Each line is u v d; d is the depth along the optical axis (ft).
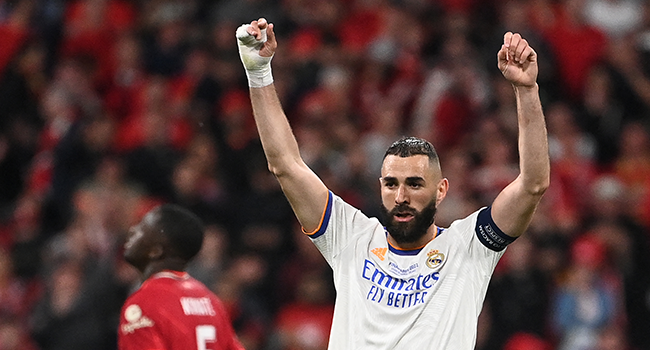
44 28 192.95
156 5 197.16
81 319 134.72
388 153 65.00
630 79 180.04
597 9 192.75
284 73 176.96
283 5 189.57
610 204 152.56
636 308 143.13
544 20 185.16
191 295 73.05
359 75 175.94
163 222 74.28
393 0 188.14
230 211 152.56
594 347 134.41
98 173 155.12
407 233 64.18
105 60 187.11
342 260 66.28
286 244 148.56
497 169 151.53
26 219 159.53
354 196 146.20
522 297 135.33
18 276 152.25
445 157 158.61
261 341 134.92
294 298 142.20
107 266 138.51
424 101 167.63
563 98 179.83
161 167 156.87
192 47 185.06
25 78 185.78
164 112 165.17
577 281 136.77
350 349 63.77
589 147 170.60
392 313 63.10
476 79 168.96
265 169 161.17
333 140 156.15
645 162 165.17
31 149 178.09
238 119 165.48
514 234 63.67
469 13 188.55
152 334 70.13
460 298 63.21
